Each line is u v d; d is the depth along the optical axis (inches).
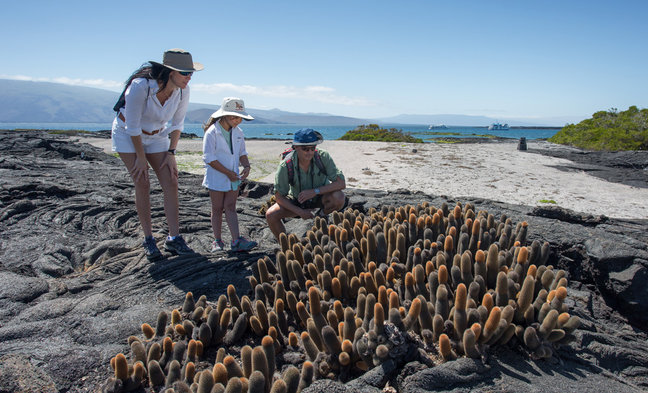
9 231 223.3
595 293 189.2
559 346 118.2
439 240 156.3
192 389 98.9
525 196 457.7
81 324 139.3
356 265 148.6
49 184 290.0
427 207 208.2
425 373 98.6
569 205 415.5
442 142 1387.8
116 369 106.4
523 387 99.0
